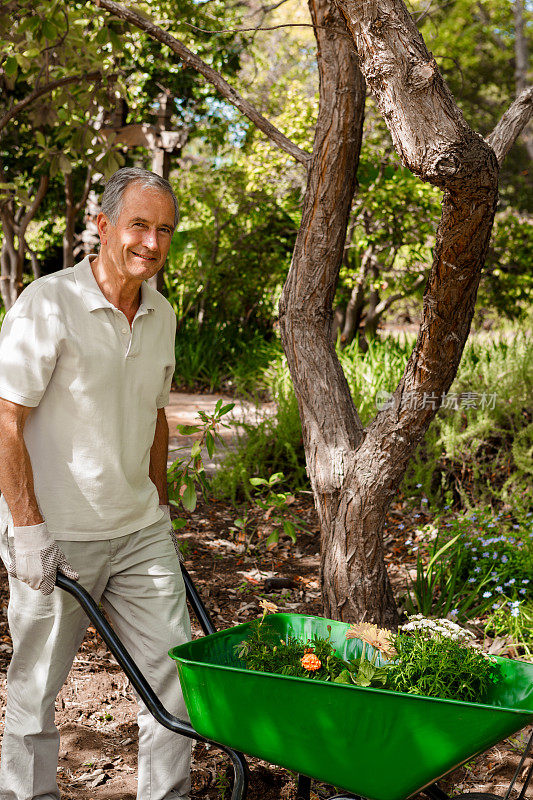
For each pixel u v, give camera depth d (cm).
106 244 251
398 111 221
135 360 255
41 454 252
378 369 770
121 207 245
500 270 1116
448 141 216
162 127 1112
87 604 233
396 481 318
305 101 1073
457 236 248
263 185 1129
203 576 475
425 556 488
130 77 1051
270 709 202
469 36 1260
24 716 257
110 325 249
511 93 1378
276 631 248
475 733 186
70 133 635
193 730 219
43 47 508
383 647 222
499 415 587
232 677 203
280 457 643
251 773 301
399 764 195
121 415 254
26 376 239
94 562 257
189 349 1077
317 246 337
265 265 1199
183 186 1254
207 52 1046
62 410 249
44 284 247
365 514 319
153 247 246
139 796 258
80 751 314
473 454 564
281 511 531
